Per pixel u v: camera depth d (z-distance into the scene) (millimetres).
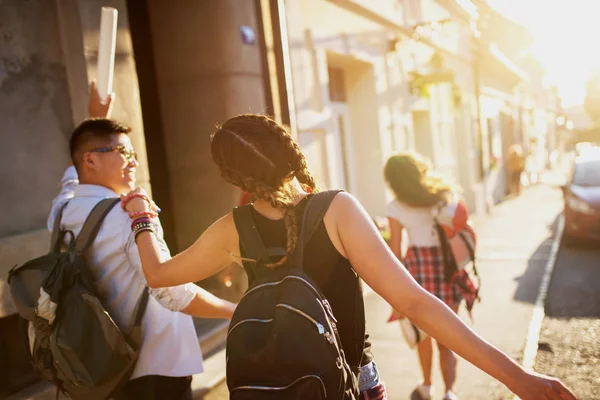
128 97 3801
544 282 6277
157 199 5090
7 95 3195
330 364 1206
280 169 1351
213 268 1525
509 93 20938
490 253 8203
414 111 10039
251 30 4914
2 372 3023
